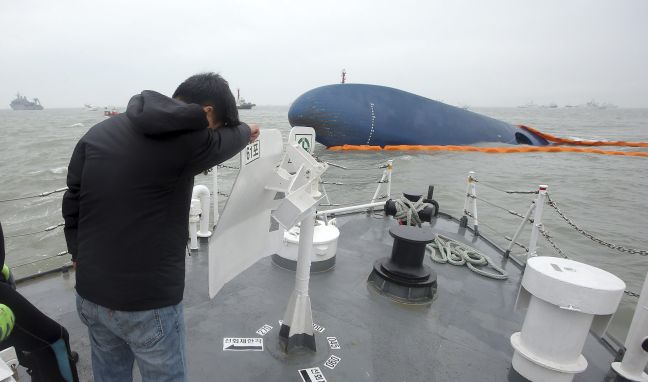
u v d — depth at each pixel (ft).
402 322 10.13
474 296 11.75
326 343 9.05
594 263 27.91
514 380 8.05
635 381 7.81
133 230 4.33
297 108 68.44
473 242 16.52
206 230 14.47
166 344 4.85
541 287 7.12
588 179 57.62
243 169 5.56
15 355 6.33
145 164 4.22
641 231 34.94
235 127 5.22
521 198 43.37
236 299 10.82
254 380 7.75
